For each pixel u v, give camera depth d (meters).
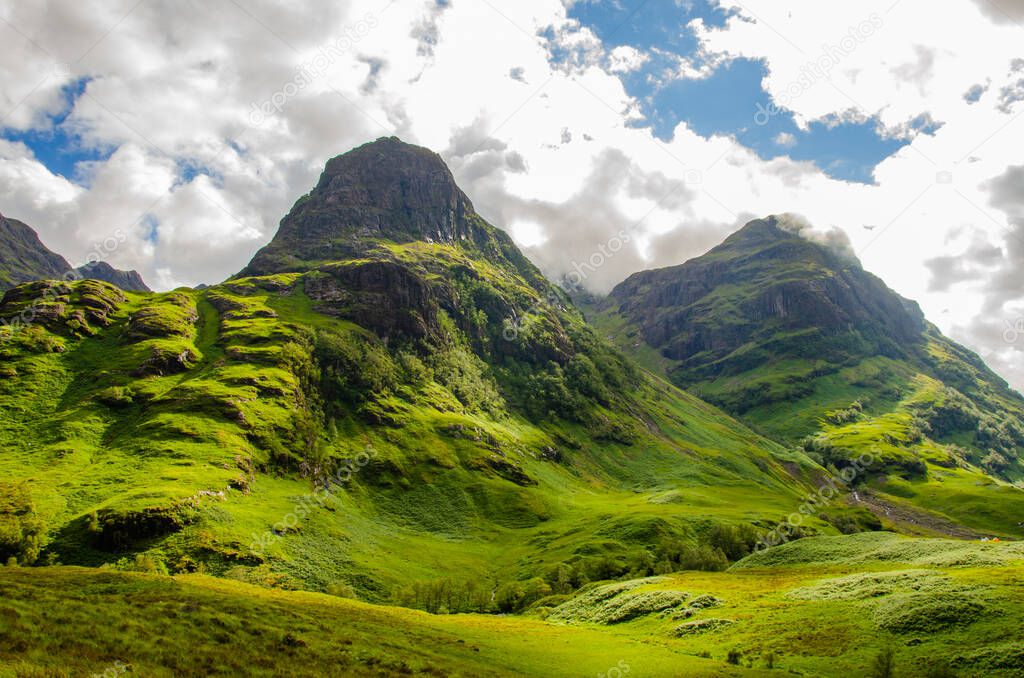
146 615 49.97
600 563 151.62
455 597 137.12
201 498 142.62
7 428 170.75
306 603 72.31
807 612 77.00
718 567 135.38
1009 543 100.94
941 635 62.53
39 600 48.81
